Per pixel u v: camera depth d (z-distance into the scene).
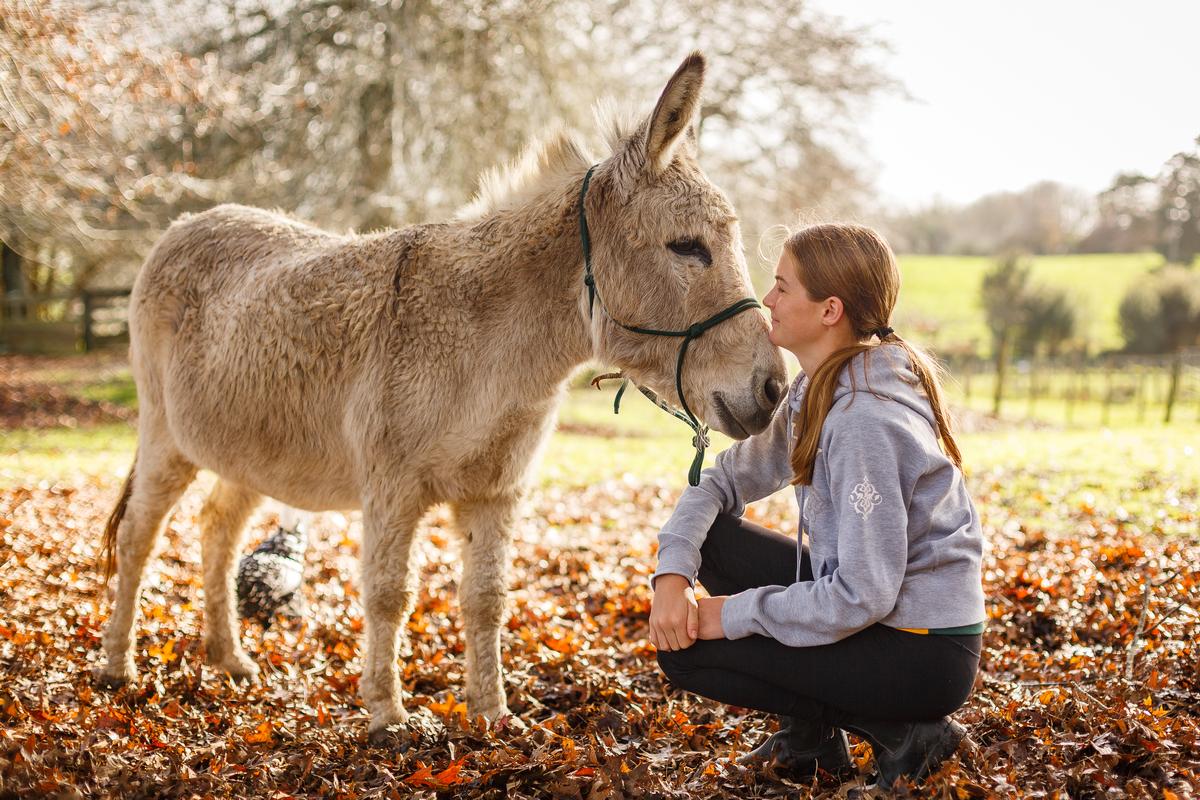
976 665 2.15
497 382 3.03
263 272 3.52
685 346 2.81
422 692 3.75
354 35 16.17
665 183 2.86
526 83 16.61
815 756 2.54
